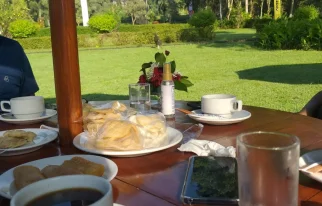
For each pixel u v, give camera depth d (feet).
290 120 5.00
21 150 3.83
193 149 3.69
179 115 5.46
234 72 26.30
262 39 42.86
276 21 48.49
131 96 5.73
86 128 4.04
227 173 2.97
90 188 2.13
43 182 2.11
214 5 112.37
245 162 2.09
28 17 71.20
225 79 23.52
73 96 3.99
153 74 6.17
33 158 3.76
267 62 30.76
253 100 17.16
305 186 2.80
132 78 26.32
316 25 38.37
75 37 3.87
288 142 2.12
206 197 2.58
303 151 3.68
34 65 36.58
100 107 4.41
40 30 64.18
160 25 69.87
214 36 61.05
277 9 74.74
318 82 20.84
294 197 2.07
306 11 52.90
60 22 3.75
